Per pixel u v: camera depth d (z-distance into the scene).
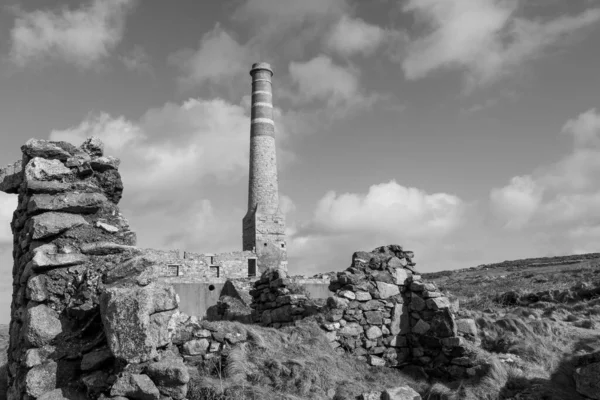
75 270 8.23
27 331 7.65
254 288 16.36
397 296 12.93
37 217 8.41
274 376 9.14
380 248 13.74
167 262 33.25
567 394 10.34
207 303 28.83
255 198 51.66
